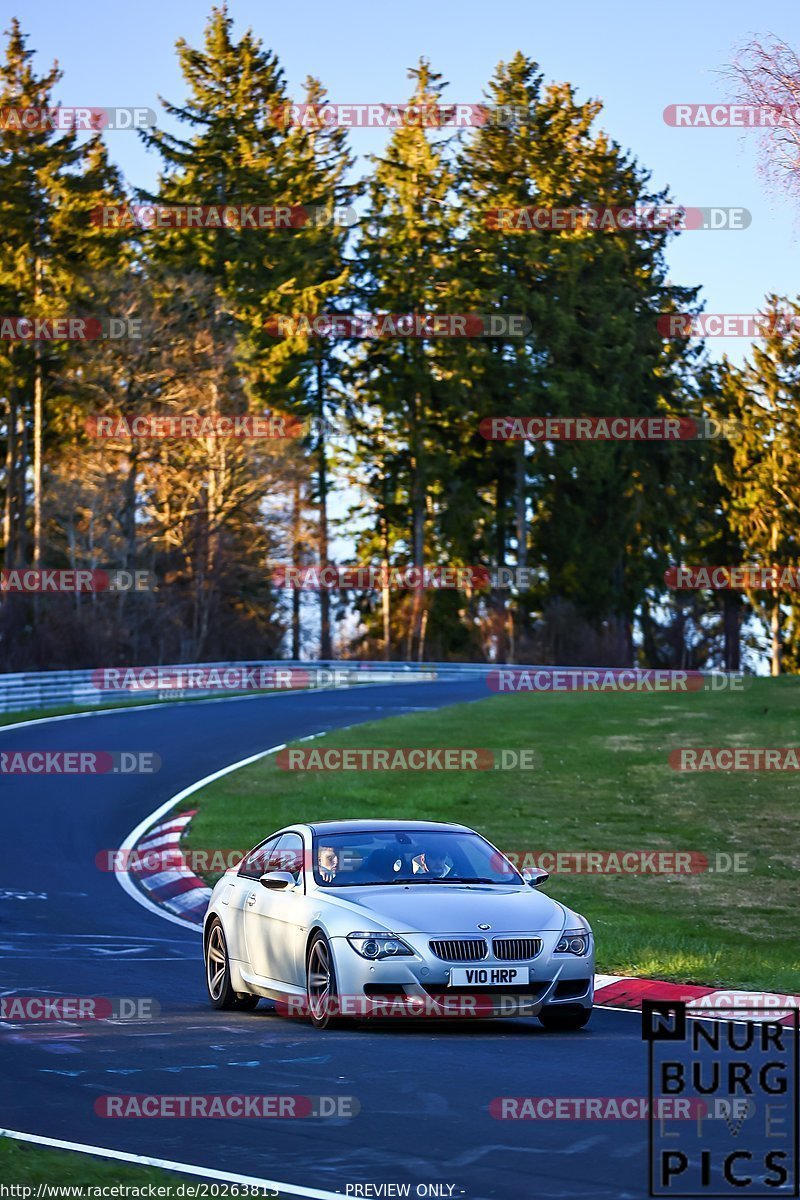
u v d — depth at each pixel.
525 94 102.50
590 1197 8.62
